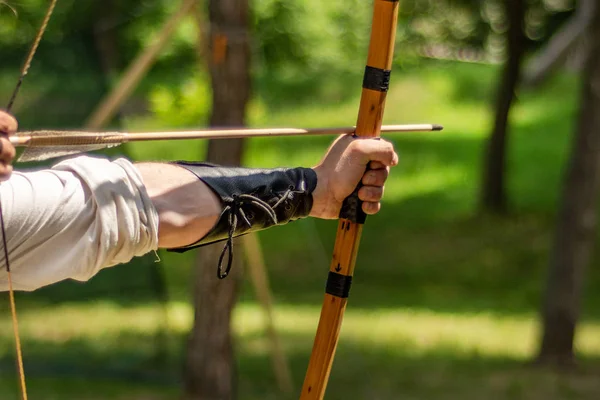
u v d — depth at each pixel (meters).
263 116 30.02
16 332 2.88
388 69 3.37
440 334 14.97
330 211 3.31
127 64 27.89
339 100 32.56
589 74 12.66
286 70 33.59
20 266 2.76
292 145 28.61
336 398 11.05
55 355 11.87
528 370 12.62
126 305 13.29
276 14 32.69
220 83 10.35
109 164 2.86
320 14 33.72
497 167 23.39
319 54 33.88
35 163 10.06
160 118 26.17
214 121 10.45
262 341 14.23
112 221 2.75
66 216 2.74
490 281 19.47
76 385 11.19
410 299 18.16
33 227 2.70
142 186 2.86
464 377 12.11
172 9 28.31
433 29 31.88
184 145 28.50
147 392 11.05
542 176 25.81
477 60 36.44
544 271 19.81
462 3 26.27
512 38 22.70
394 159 3.27
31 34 19.81
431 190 25.48
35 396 10.70
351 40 34.84
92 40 12.21
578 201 12.96
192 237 2.96
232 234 2.99
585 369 12.74
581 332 15.34
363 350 13.66
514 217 23.06
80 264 2.75
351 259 3.42
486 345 14.27
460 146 28.72
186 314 15.67
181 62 28.28
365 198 3.27
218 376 10.89
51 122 11.80
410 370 12.42
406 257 20.78
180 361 11.88
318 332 3.51
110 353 11.98
